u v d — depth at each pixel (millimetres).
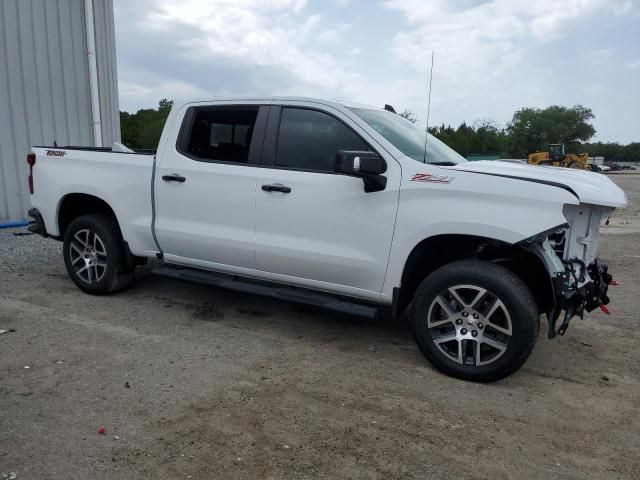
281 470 2906
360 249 4336
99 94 11297
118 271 5781
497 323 3961
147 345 4570
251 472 2881
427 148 4703
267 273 4848
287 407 3588
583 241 4148
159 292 6113
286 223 4598
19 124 9836
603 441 3318
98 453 2998
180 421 3361
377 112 4918
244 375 4059
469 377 4039
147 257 5793
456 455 3111
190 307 5637
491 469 2992
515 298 3814
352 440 3223
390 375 4152
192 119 5164
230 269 5043
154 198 5297
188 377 3988
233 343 4695
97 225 5695
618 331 5375
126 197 5465
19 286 6164
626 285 7250
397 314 4414
